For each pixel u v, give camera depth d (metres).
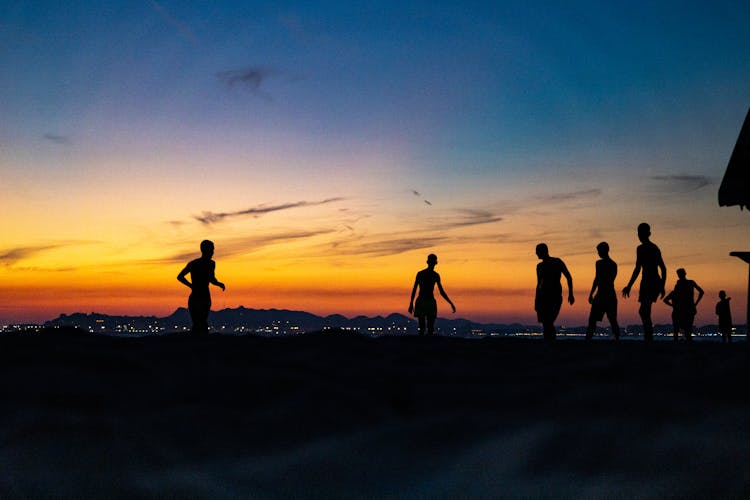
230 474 2.11
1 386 3.14
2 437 2.45
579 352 5.39
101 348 4.51
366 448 2.37
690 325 14.25
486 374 3.83
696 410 2.70
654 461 2.09
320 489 1.98
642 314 10.46
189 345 4.96
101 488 1.99
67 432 2.50
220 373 3.56
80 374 3.45
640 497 1.83
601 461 2.12
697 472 1.98
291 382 3.36
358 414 2.83
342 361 4.30
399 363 4.30
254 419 2.72
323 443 2.42
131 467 2.17
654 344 7.12
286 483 2.04
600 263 10.46
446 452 2.29
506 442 2.35
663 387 3.21
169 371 3.63
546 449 2.25
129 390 3.17
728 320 17.09
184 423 2.64
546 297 9.94
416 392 3.25
